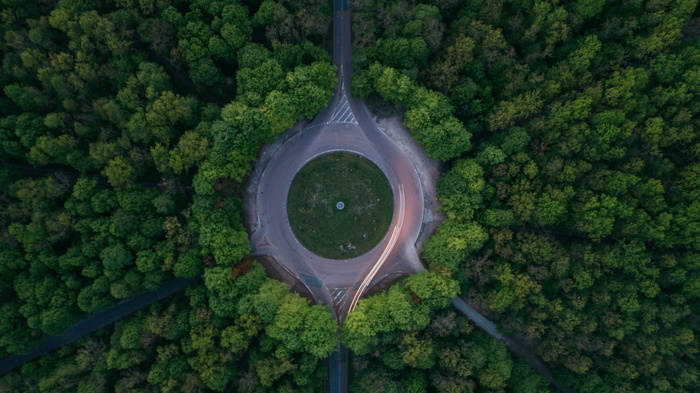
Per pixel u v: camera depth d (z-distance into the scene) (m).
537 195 75.38
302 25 74.94
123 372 72.06
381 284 85.38
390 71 75.12
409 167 85.94
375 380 75.56
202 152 72.62
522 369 79.12
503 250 75.69
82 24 68.94
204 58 73.44
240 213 83.00
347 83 84.75
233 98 81.12
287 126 78.19
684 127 71.94
